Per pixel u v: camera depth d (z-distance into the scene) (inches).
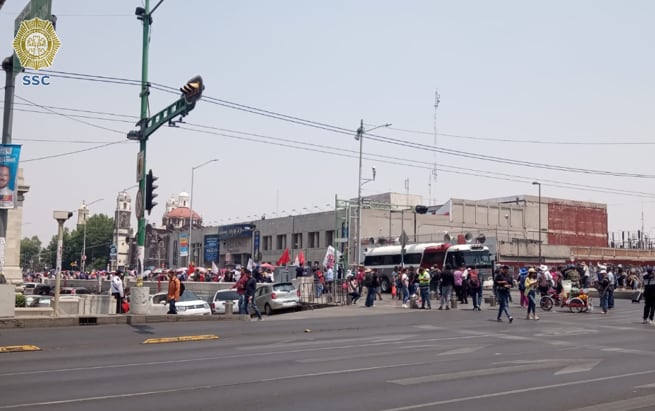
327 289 1517.0
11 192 853.8
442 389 402.9
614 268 2030.0
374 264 2087.8
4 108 861.2
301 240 3014.3
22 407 349.1
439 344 647.8
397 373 466.0
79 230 6146.7
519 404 358.9
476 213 3161.9
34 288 1941.4
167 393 390.9
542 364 508.7
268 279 1669.5
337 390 400.2
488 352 583.8
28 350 633.6
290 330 820.6
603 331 783.1
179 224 5733.3
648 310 888.9
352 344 656.4
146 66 936.9
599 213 3592.5
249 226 3287.4
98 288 2025.1
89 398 374.6
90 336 756.6
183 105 834.2
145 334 780.6
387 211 2851.9
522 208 3312.0
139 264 946.7
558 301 1225.4
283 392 393.7
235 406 352.5
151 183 900.0
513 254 2741.1
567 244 3442.4
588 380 436.8
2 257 872.9
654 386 415.2
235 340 717.9
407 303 1338.6
